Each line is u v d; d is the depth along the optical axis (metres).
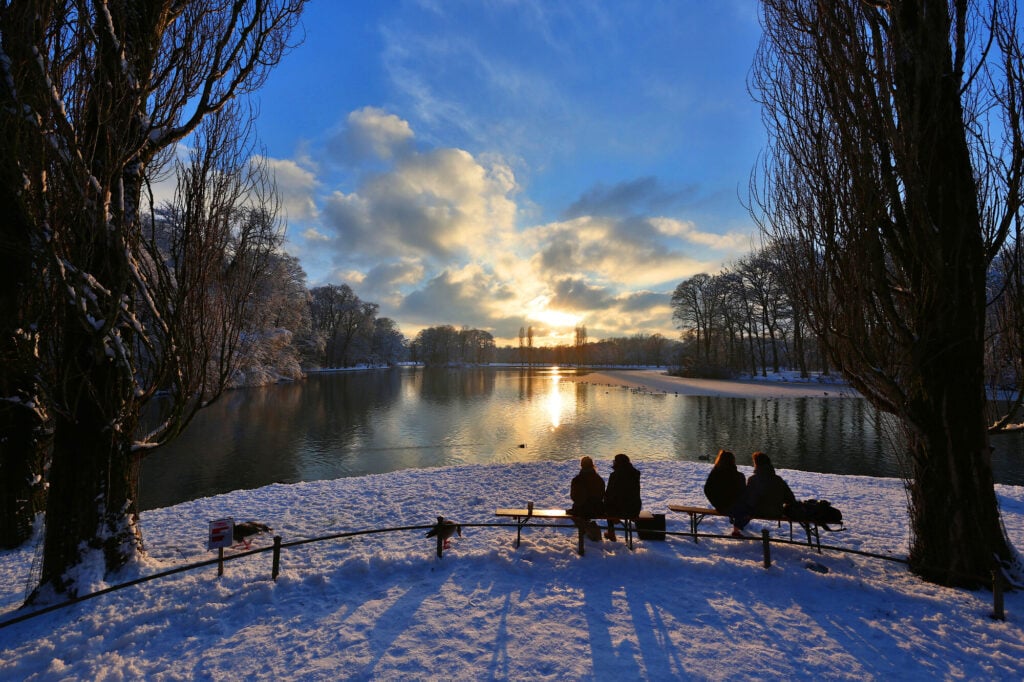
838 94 4.96
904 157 4.73
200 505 9.28
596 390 43.53
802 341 43.56
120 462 5.32
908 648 3.77
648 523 6.19
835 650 3.76
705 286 55.12
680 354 74.38
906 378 5.13
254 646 3.93
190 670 3.63
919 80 4.71
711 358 58.34
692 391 37.31
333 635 4.05
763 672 3.49
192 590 4.86
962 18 4.93
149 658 3.81
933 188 4.90
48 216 4.39
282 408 28.86
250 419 24.39
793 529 7.17
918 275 4.95
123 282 4.55
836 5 4.95
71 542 4.95
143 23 4.88
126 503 5.41
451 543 6.36
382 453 16.89
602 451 17.06
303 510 8.88
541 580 5.02
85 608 4.59
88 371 4.80
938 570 4.62
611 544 5.83
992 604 4.38
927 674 3.46
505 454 16.73
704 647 3.79
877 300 5.34
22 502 7.24
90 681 3.51
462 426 22.72
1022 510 8.23
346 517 8.41
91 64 4.65
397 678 3.46
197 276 5.28
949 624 4.08
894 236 5.10
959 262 4.82
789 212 5.59
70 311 4.83
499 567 5.34
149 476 13.70
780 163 5.70
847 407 27.72
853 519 7.76
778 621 4.18
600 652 3.74
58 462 5.05
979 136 4.99
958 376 4.84
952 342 4.80
